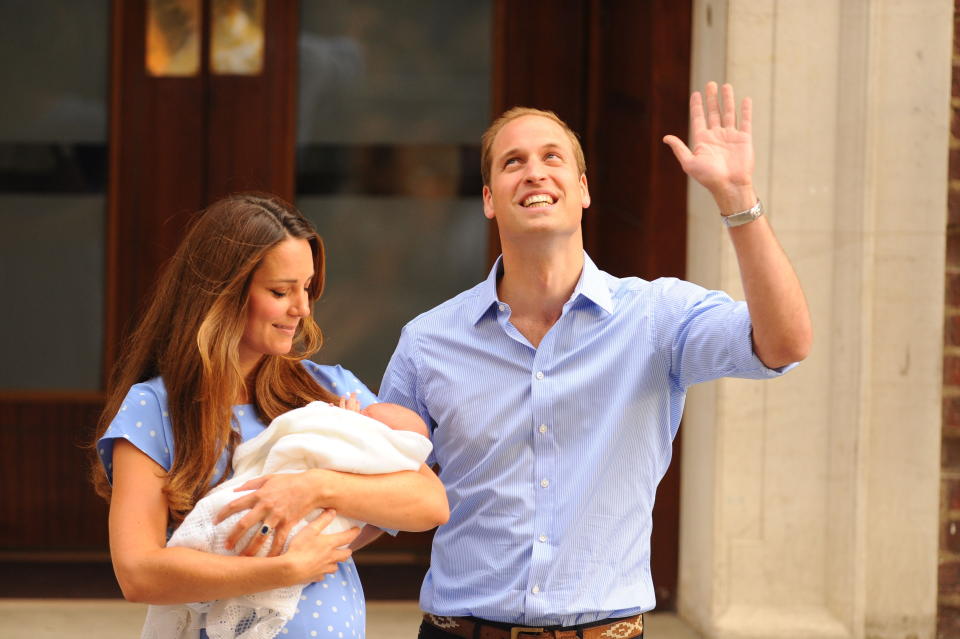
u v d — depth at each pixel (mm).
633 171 13070
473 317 7637
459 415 7484
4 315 13883
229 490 6301
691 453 12570
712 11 11984
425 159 14141
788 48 11578
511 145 7398
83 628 11938
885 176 11641
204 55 13875
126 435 6348
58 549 13906
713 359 7102
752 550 11781
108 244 13852
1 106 13797
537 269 7434
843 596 11695
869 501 11812
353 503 6367
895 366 11742
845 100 11578
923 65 11578
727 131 6727
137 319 13859
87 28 13828
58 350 13914
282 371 7098
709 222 11969
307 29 14016
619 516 7273
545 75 14062
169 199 13922
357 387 7492
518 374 7465
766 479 11766
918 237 11664
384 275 14180
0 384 13891
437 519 6680
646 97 12750
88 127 13883
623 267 13305
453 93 14109
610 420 7309
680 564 12844
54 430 13828
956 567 11938
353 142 14094
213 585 5988
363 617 6844
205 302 6562
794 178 11633
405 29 14062
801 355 6629
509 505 7273
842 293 11641
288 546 6230
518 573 7188
